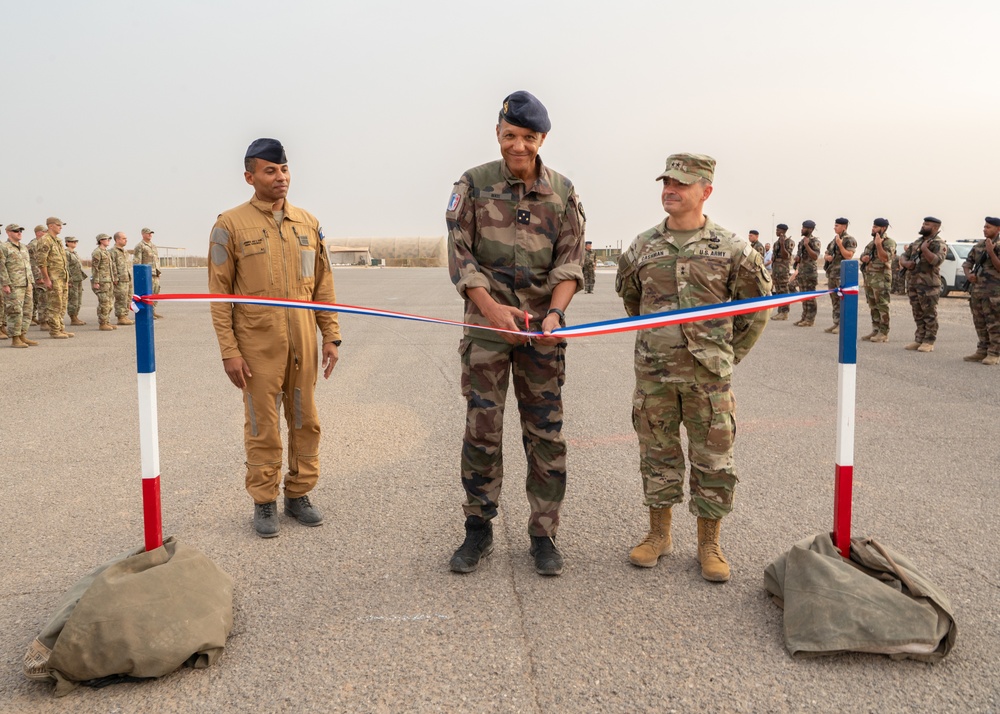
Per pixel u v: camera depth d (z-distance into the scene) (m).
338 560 3.43
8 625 2.83
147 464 2.72
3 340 12.42
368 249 90.25
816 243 14.07
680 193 3.21
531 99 3.06
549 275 3.28
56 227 12.50
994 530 3.72
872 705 2.30
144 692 2.40
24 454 5.24
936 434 5.70
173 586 2.59
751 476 4.66
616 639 2.70
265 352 3.68
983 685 2.40
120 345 11.60
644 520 3.93
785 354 10.23
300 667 2.54
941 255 10.33
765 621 2.83
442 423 6.14
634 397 3.39
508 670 2.50
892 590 2.62
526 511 4.12
